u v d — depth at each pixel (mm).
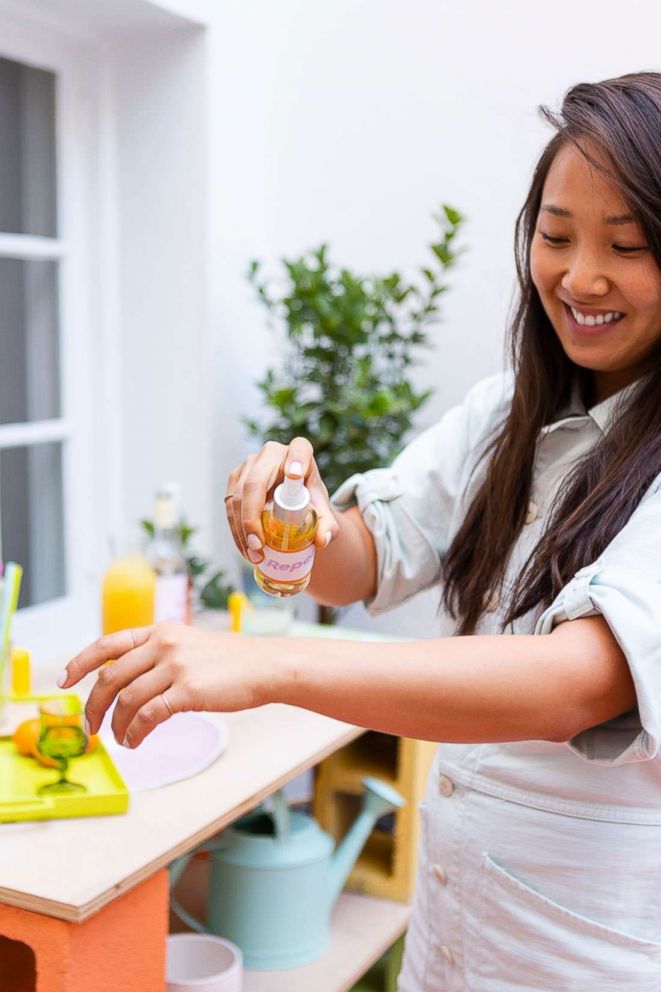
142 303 2432
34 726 1429
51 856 1145
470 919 1111
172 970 1568
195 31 2289
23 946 1380
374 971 2029
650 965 1017
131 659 760
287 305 2273
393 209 2459
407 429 2291
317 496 1011
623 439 999
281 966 1674
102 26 2279
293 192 2549
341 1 2441
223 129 2367
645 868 1017
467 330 2410
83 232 2404
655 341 999
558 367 1106
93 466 2492
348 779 1960
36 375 2357
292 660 761
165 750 1460
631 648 781
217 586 2223
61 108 2318
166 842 1183
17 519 2342
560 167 955
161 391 2438
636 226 913
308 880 1690
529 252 1097
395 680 765
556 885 1044
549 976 1042
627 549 855
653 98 917
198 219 2350
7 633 1528
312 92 2502
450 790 1136
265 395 2521
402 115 2420
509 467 1115
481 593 1132
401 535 1242
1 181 2215
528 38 2270
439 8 2348
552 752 1044
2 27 2125
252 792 1327
